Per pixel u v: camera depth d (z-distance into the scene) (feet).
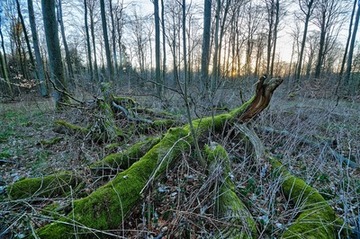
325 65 59.11
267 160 10.04
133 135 13.38
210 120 11.75
